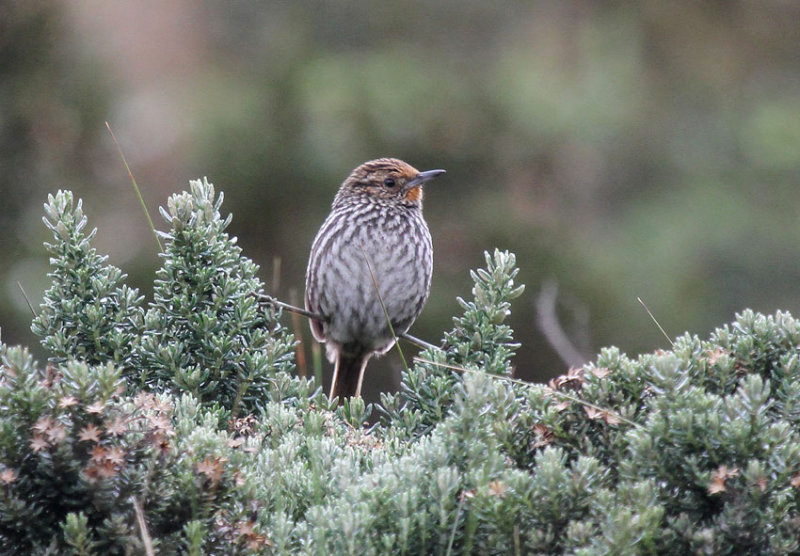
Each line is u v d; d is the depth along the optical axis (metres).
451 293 16.50
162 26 17.53
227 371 6.23
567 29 19.58
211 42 17.84
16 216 15.45
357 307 9.06
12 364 4.62
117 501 4.67
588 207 18.09
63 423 4.64
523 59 18.53
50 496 4.65
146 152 16.84
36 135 15.89
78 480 4.64
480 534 4.70
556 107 18.12
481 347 6.54
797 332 5.60
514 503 4.61
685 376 4.92
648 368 5.31
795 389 5.08
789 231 18.61
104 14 17.14
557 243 17.19
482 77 18.19
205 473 4.68
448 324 16.23
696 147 19.83
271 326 6.71
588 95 18.72
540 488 4.67
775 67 21.23
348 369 9.55
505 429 5.20
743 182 19.50
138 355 6.18
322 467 5.23
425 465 4.86
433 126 17.48
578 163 18.23
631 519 4.41
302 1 18.33
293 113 17.14
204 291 6.38
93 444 4.67
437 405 6.18
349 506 4.62
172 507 4.70
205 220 6.53
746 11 21.42
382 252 9.02
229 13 18.12
